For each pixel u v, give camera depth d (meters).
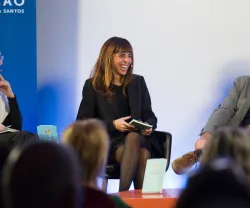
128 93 6.11
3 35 6.50
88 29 7.12
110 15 7.12
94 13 7.11
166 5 7.14
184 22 7.16
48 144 2.04
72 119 7.12
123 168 5.51
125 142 5.59
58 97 7.11
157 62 7.17
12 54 6.51
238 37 7.19
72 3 7.10
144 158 5.63
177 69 7.19
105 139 2.84
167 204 4.56
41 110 7.11
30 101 6.54
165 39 7.16
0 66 6.51
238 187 1.82
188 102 7.18
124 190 5.48
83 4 7.11
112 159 5.82
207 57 7.19
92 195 2.55
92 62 7.12
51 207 1.96
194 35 7.17
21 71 6.52
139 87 6.19
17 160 1.99
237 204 1.79
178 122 7.20
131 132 5.66
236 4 7.20
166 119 7.20
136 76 6.27
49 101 7.11
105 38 7.12
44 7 7.08
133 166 5.53
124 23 7.13
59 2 7.09
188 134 7.18
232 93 6.39
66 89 7.12
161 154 5.91
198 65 7.19
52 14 7.09
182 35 7.17
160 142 6.00
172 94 7.21
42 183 1.95
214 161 2.07
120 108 6.11
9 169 1.99
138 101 6.11
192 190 1.84
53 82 7.11
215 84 7.19
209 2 7.18
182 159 5.62
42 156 1.99
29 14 6.50
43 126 5.97
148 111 6.20
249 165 2.26
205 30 7.18
